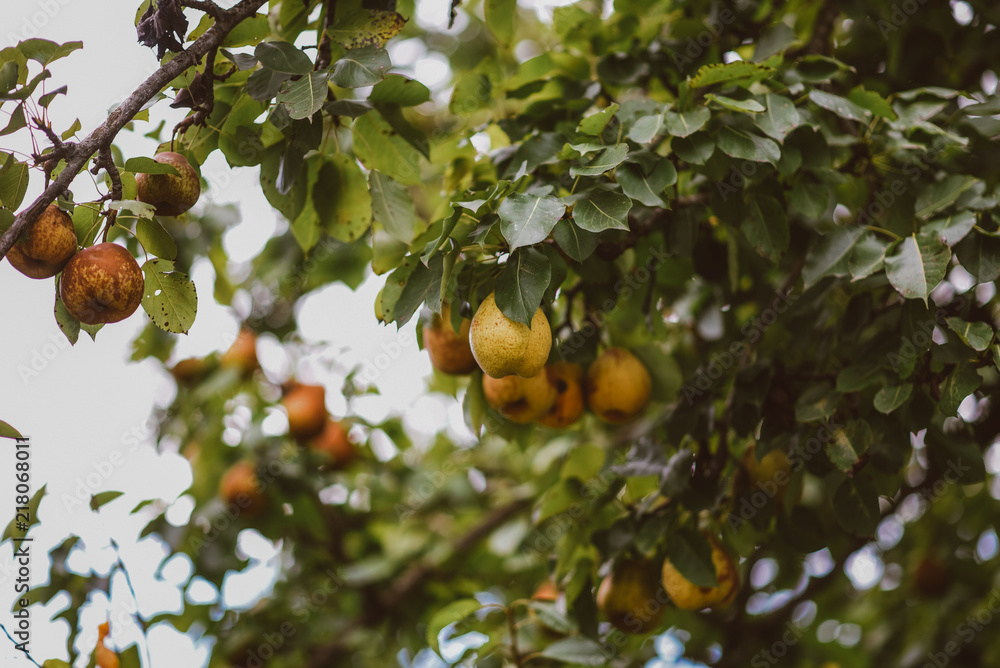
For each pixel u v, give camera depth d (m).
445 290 1.54
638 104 1.65
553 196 1.54
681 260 1.89
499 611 2.02
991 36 1.96
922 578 2.44
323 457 2.19
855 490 1.67
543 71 1.80
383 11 1.60
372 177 1.72
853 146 1.77
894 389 1.59
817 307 1.79
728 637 2.12
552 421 1.80
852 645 2.57
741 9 1.91
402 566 2.38
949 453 1.64
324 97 1.54
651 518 1.72
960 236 1.58
